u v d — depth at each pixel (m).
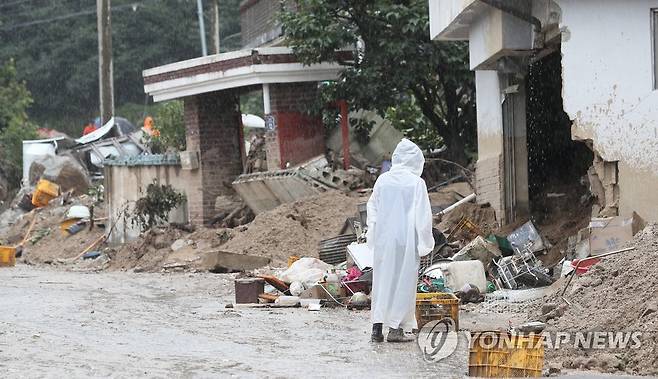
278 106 55.09
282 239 47.16
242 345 24.67
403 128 57.19
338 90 53.34
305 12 52.97
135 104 118.62
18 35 122.19
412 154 25.50
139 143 83.00
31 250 66.62
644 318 22.97
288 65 54.41
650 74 34.03
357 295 31.73
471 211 42.38
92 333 26.89
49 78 120.06
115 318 30.22
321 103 54.50
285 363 22.05
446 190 48.84
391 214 25.05
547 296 28.20
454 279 32.28
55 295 37.41
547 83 42.09
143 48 119.06
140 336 26.30
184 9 120.44
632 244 28.16
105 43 84.81
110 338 25.91
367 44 53.09
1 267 57.56
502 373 20.45
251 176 54.03
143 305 33.88
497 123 42.47
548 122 42.19
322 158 52.50
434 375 20.75
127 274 48.09
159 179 60.88
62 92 120.44
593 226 33.06
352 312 30.89
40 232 69.12
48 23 121.56
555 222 39.72
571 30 34.28
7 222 77.38
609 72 34.19
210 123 59.28
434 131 57.41
